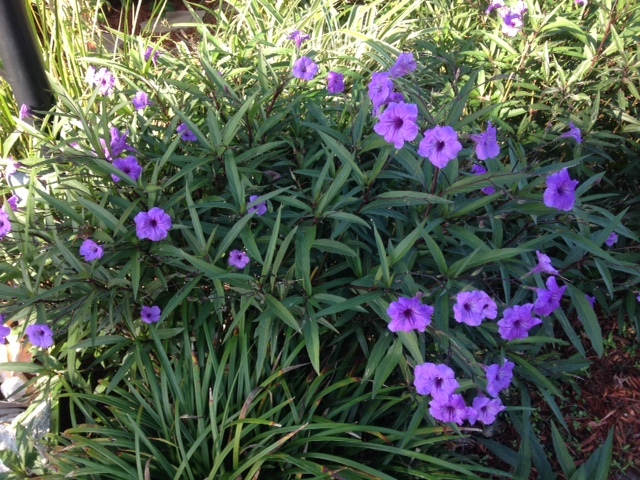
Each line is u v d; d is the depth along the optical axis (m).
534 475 0.85
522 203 0.80
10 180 1.09
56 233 0.83
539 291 0.70
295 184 0.96
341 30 1.26
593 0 1.17
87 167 0.89
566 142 1.05
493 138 0.72
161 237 0.74
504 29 1.15
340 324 0.80
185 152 0.97
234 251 0.79
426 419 0.81
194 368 0.77
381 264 0.72
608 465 0.76
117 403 0.81
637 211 1.08
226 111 1.02
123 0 1.64
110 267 0.85
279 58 1.25
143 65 1.14
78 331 0.82
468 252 0.84
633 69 1.08
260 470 0.76
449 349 0.71
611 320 1.04
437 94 1.06
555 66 1.21
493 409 0.69
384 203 0.79
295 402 0.80
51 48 1.29
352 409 0.81
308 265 0.75
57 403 0.85
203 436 0.72
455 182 0.77
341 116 0.99
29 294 0.79
